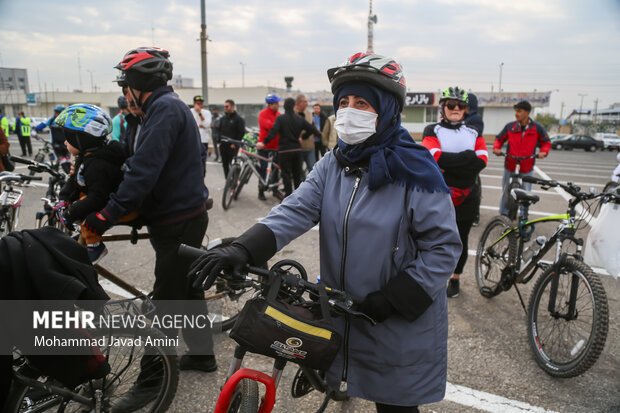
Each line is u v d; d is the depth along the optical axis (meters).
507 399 2.56
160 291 2.49
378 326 1.58
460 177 3.38
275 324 1.38
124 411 2.14
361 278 1.58
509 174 6.56
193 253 1.55
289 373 2.77
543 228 4.40
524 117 6.26
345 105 1.59
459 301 3.83
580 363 2.55
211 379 2.69
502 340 3.20
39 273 1.61
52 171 3.72
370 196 1.56
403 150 1.55
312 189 1.70
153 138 2.21
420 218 1.51
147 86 2.30
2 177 3.46
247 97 45.56
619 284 4.15
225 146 8.77
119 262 4.57
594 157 22.61
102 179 2.34
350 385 1.65
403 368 1.58
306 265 4.60
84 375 1.78
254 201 7.65
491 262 3.77
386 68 1.50
